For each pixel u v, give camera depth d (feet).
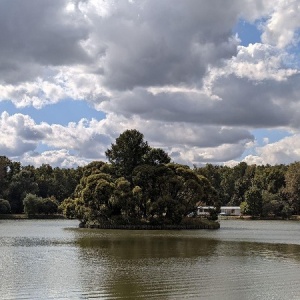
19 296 119.14
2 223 513.04
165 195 404.16
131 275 148.05
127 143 452.76
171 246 242.78
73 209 434.71
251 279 141.69
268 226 477.36
